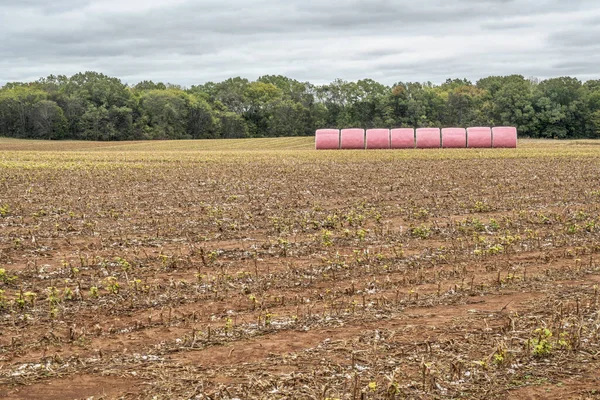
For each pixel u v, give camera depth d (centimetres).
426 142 6216
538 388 732
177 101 12888
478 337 893
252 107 14112
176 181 2977
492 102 13100
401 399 703
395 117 13600
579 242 1584
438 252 1471
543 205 2189
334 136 6341
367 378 757
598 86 15262
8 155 5497
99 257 1393
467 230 1727
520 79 16388
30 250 1485
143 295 1126
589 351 835
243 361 828
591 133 12512
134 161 4466
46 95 12712
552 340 873
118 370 802
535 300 1087
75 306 1068
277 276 1258
